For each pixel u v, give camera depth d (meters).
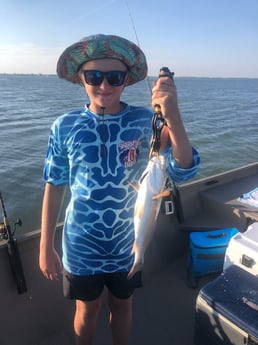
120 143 1.85
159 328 2.81
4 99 47.62
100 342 2.66
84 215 1.91
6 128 22.05
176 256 3.70
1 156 14.84
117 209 1.89
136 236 1.66
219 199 3.82
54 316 2.74
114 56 1.72
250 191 4.01
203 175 13.53
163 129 1.73
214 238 3.35
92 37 1.71
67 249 2.02
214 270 3.34
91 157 1.84
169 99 1.53
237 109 38.81
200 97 59.78
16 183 11.48
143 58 1.85
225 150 17.16
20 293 2.50
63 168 1.98
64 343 2.68
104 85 1.74
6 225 2.48
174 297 3.15
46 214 2.06
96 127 1.83
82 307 2.16
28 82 140.38
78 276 2.01
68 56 1.84
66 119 1.89
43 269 2.13
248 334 2.04
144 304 3.07
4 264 2.48
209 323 2.29
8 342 2.55
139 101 30.73
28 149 16.12
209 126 24.47
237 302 2.21
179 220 3.62
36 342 2.68
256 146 18.03
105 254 1.96
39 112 31.69
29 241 2.57
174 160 1.72
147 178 1.61
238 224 3.62
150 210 1.61
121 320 2.22
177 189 3.56
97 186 1.86
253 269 2.52
